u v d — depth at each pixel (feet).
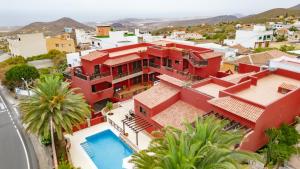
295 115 74.18
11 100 135.23
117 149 83.92
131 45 148.25
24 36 233.55
